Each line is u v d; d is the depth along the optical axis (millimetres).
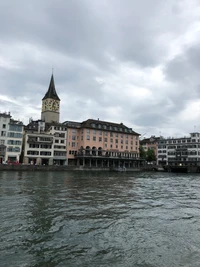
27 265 7164
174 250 8539
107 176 50688
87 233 10125
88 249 8453
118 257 7859
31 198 17953
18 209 14156
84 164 84312
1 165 58000
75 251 8258
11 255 7824
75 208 14828
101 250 8398
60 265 7207
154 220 12523
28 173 51406
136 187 28938
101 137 92688
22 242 8961
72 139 88625
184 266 7332
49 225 11117
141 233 10312
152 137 136125
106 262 7477
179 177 56188
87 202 17016
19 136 75062
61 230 10438
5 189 22781
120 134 99312
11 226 10812
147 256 7988
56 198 18312
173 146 116062
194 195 22984
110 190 24625
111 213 13781
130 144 102375
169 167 93500
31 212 13492
